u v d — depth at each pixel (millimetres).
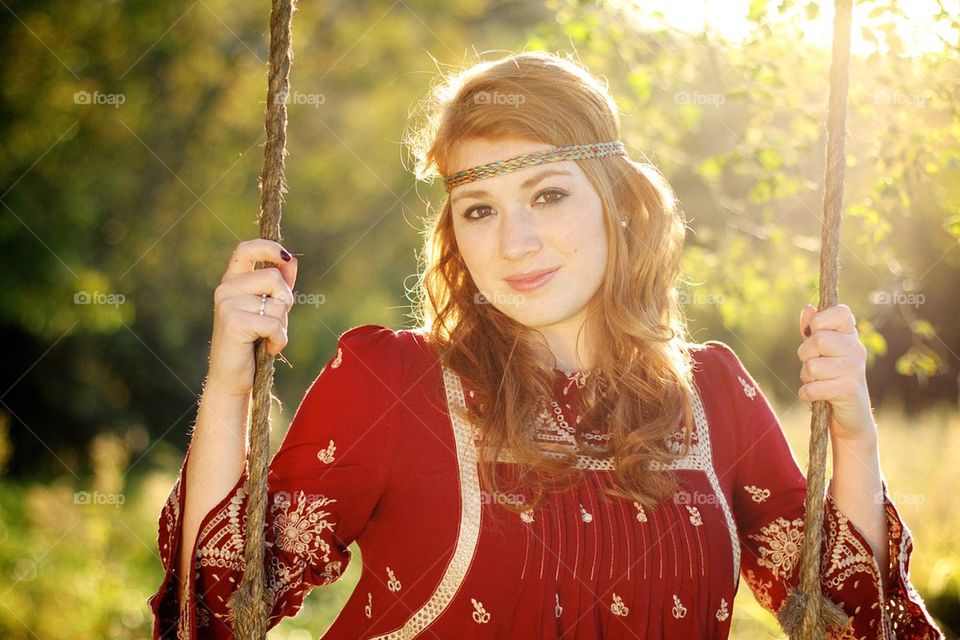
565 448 1778
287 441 1798
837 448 1849
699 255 3924
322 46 10977
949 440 6727
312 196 11422
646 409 1871
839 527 1829
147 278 10781
